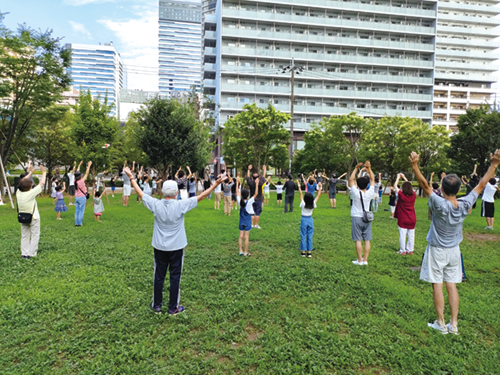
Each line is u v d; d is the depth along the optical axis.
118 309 4.45
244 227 7.36
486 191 11.26
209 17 53.44
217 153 47.66
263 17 47.75
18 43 16.31
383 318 4.26
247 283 5.48
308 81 49.81
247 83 48.28
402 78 51.16
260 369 3.21
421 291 5.28
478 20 72.19
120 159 28.83
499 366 3.32
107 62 170.38
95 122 21.77
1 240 8.59
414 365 3.29
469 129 26.31
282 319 4.28
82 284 5.34
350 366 3.33
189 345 3.65
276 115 25.77
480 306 4.70
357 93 49.84
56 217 12.77
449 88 71.88
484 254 7.85
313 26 49.47
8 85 16.72
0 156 16.91
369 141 28.23
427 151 28.34
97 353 3.45
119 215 13.47
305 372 3.20
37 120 20.06
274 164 30.20
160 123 21.05
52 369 3.19
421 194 28.42
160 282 4.38
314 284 5.57
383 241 9.09
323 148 29.84
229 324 4.08
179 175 14.95
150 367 3.21
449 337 3.83
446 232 3.89
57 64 17.75
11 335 3.75
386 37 52.34
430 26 53.47
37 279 5.59
